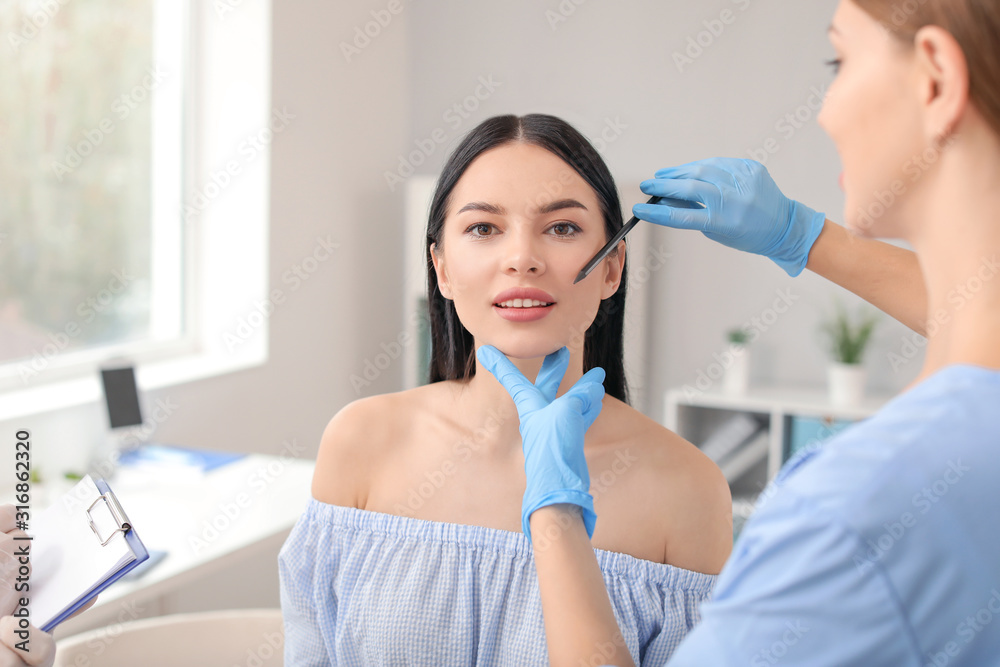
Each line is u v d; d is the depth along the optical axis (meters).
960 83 0.49
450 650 0.90
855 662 0.49
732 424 2.95
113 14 2.45
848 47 0.56
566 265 0.89
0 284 2.21
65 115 2.35
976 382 0.50
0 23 2.16
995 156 0.51
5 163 2.20
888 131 0.53
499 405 0.95
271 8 2.60
